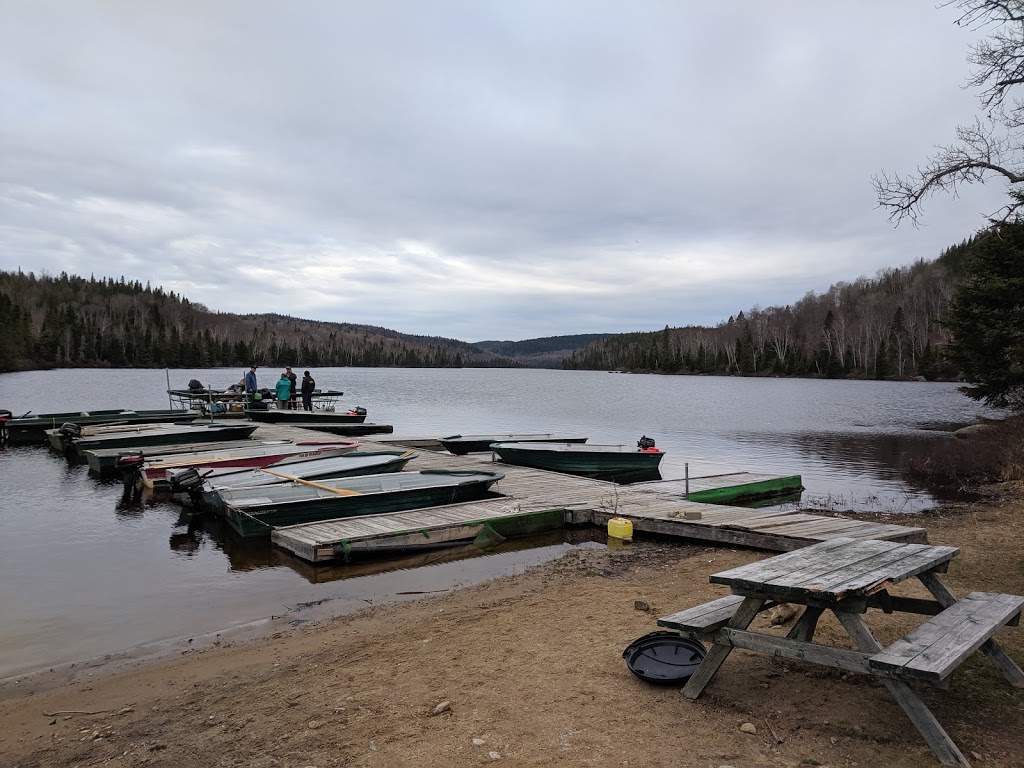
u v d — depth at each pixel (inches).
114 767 128.6
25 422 781.3
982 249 716.7
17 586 279.7
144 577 292.4
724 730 127.5
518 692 150.0
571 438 735.7
